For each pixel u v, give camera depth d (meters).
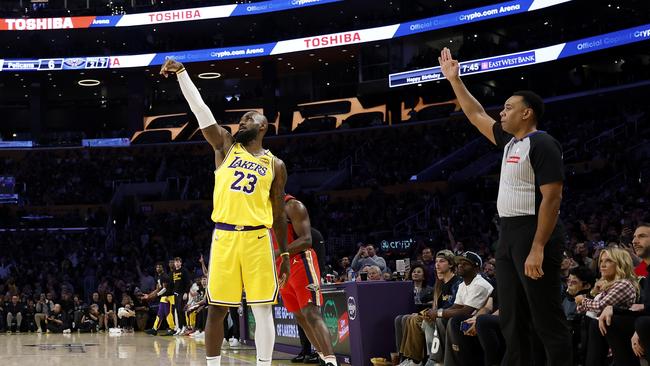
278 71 36.81
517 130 4.16
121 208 31.55
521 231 4.00
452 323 6.76
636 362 5.60
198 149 34.66
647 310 5.43
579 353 6.54
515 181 4.05
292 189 31.75
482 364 6.73
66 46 36.06
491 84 31.80
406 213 26.34
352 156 32.09
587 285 6.88
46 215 32.03
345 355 8.48
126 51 34.44
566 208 21.77
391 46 32.38
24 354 11.06
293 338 10.11
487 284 6.82
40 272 26.55
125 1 35.31
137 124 35.41
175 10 32.25
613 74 28.41
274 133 34.00
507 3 27.28
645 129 24.95
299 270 6.43
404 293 8.03
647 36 24.02
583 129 26.84
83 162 34.25
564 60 28.05
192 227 29.47
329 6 32.59
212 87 38.84
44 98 36.56
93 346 12.86
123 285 22.34
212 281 4.74
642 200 19.44
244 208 4.71
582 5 28.12
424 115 31.73
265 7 31.69
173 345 12.87
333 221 27.39
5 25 32.38
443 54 4.69
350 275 11.76
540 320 3.96
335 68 36.75
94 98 39.81
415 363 7.51
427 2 32.50
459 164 29.12
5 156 34.53
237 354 10.73
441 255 7.77
